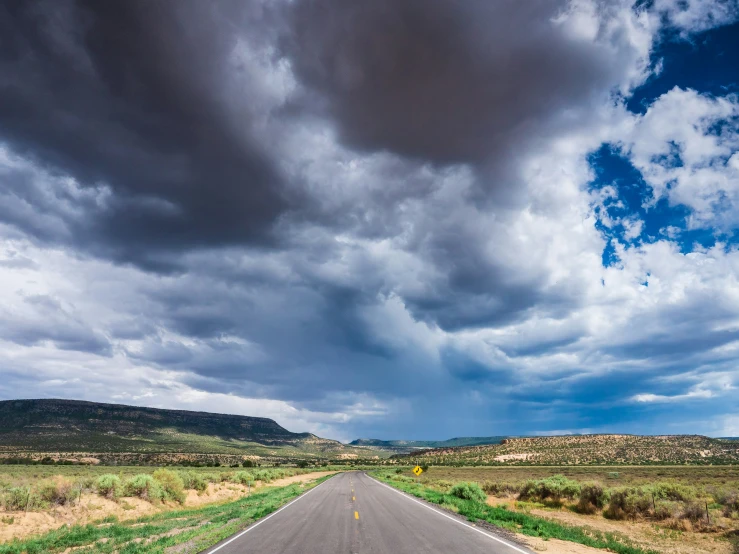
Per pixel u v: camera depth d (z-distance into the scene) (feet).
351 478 186.09
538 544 38.47
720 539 50.16
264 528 48.01
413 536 42.11
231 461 505.66
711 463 314.35
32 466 236.63
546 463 362.33
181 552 36.04
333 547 37.01
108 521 60.03
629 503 66.18
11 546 41.86
